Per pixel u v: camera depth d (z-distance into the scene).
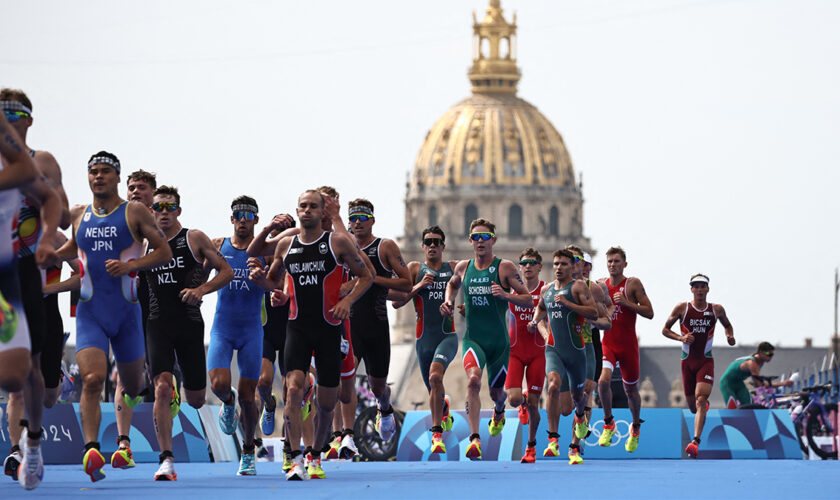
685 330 84.06
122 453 57.84
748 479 55.53
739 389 106.44
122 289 49.00
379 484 49.88
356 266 50.81
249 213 56.03
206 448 83.69
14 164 33.84
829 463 77.38
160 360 51.53
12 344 33.53
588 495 44.19
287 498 42.28
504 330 66.56
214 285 51.59
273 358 65.62
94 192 48.75
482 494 44.53
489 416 90.06
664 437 90.44
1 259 33.97
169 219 51.78
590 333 74.44
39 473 42.66
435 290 67.69
